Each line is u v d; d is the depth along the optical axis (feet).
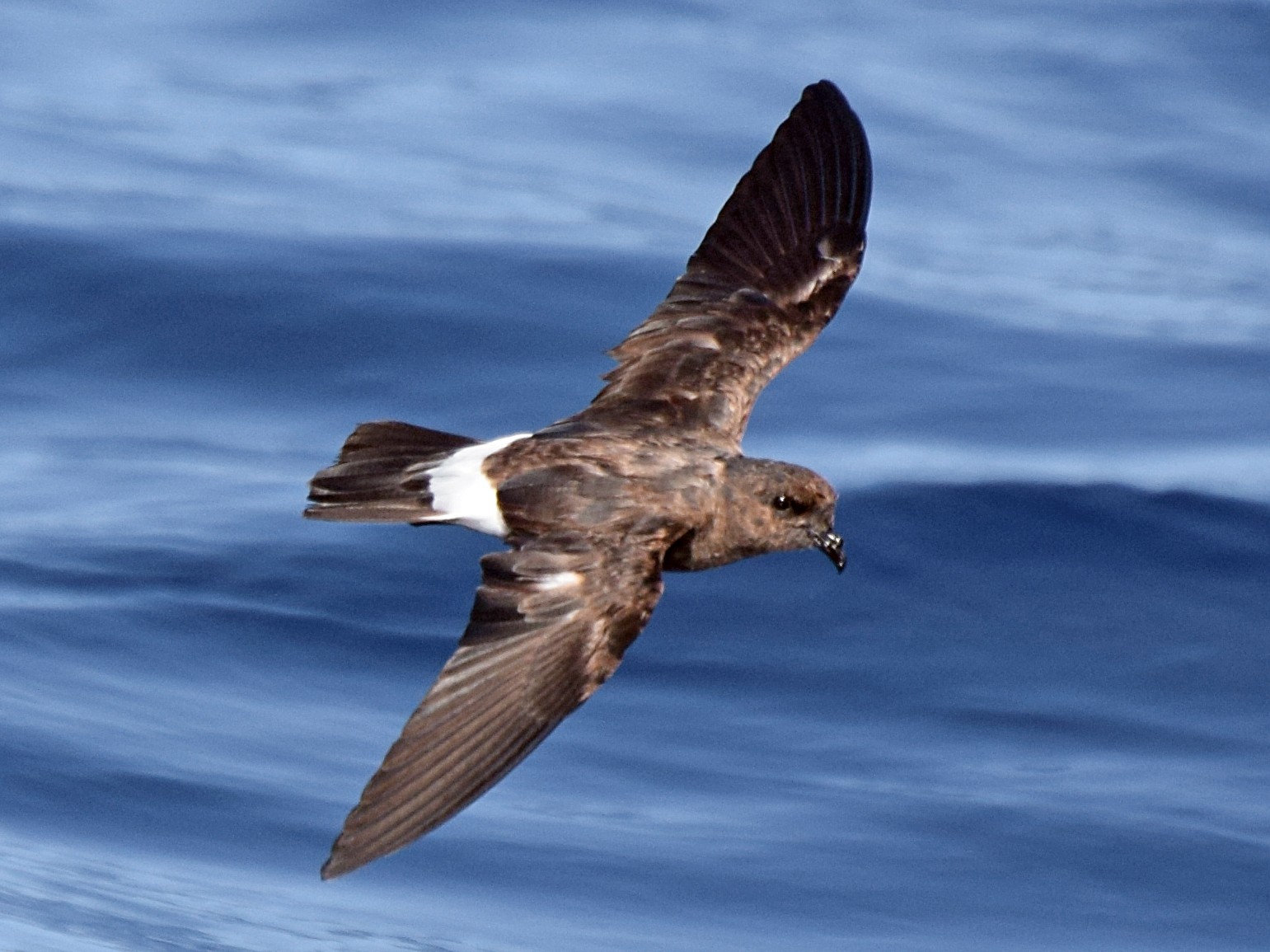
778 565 51.24
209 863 40.09
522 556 29.76
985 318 65.26
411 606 49.19
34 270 62.39
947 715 46.75
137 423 56.70
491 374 59.57
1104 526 53.88
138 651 46.55
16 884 38.11
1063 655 49.24
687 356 35.22
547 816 42.42
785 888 40.65
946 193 73.92
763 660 48.19
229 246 64.39
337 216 67.41
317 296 62.23
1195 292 68.85
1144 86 81.35
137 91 76.95
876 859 41.70
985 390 60.90
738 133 75.25
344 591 49.34
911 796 43.73
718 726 45.83
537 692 28.58
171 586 48.91
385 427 33.35
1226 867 41.70
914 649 49.03
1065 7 87.20
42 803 41.16
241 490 53.26
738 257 37.09
